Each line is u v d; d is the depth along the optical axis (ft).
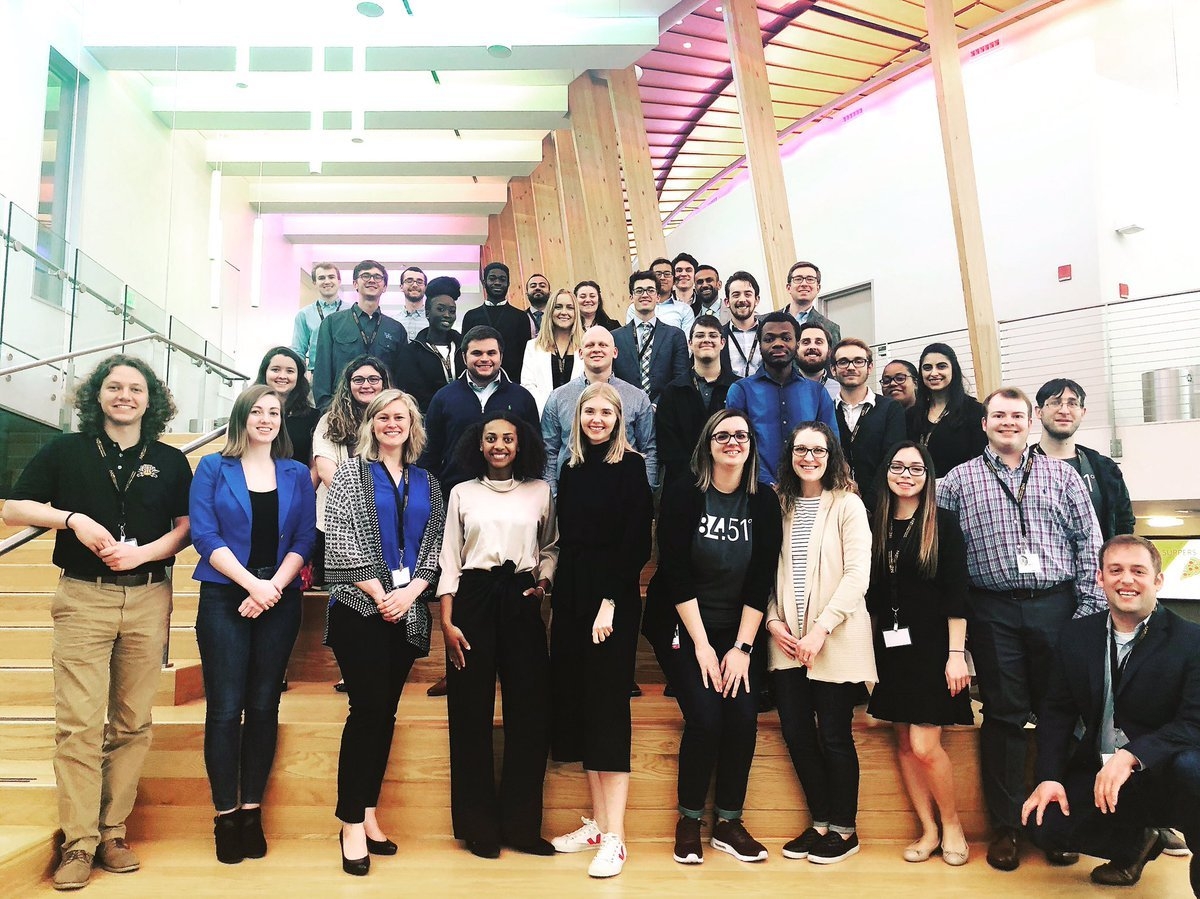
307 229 46.34
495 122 32.58
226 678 9.21
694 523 10.02
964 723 9.71
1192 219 29.60
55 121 26.43
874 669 9.78
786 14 31.73
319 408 15.69
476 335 12.60
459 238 47.11
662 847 9.96
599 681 9.52
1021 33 33.88
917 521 10.02
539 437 10.50
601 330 12.80
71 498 8.82
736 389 12.89
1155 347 26.23
